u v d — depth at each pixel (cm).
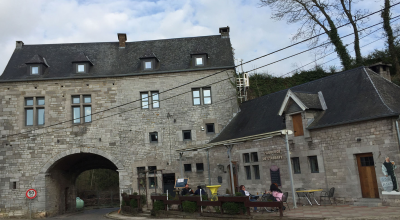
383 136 1151
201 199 1230
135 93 2156
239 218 1083
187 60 2258
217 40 2394
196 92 2167
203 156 2023
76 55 2334
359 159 1240
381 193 1144
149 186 2061
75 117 2152
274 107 1739
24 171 2067
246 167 1716
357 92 1338
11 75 2167
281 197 1204
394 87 1372
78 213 2488
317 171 1369
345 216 941
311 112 1412
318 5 2266
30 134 2098
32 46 2397
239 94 2253
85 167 2692
